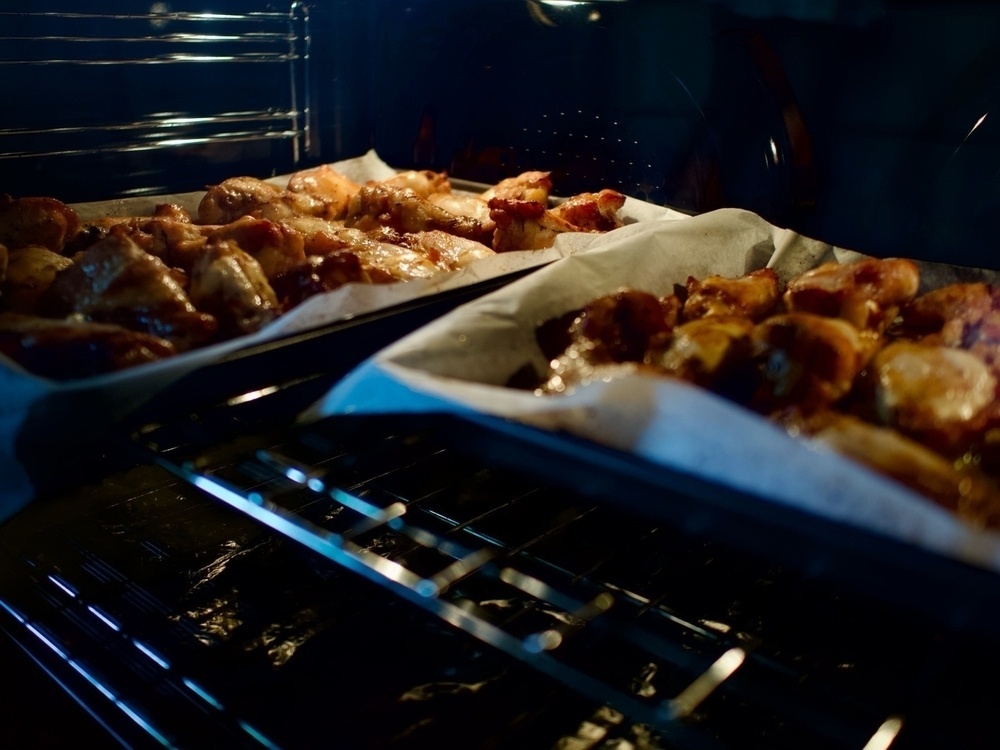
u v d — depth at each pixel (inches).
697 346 24.0
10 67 35.4
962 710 20.6
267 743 20.1
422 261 29.8
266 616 23.6
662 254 29.7
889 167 34.3
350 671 22.1
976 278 29.6
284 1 41.9
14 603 24.1
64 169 37.6
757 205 36.7
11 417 21.8
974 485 20.1
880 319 25.7
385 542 25.5
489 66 41.6
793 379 22.8
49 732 21.2
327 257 27.2
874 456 20.5
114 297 25.5
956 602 19.4
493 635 17.6
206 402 23.9
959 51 32.0
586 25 38.6
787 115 34.3
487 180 43.3
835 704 20.7
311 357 25.3
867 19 33.4
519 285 26.1
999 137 32.1
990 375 22.2
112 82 38.1
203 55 40.3
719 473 20.1
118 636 23.0
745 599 23.5
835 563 20.6
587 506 26.9
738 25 35.8
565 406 21.0
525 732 20.6
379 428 29.7
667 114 37.8
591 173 40.4
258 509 20.2
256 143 43.0
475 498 27.2
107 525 27.1
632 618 22.9
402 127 45.0
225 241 28.7
